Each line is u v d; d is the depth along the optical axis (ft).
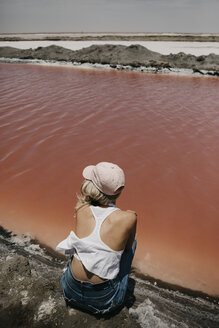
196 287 6.73
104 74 46.32
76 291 4.66
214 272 7.27
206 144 15.89
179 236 8.62
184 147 15.51
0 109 22.97
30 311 5.48
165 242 8.35
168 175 12.46
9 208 9.84
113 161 13.82
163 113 22.16
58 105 24.29
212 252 7.97
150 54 60.44
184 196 10.85
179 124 19.42
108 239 4.13
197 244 8.29
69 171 12.67
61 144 15.74
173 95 29.17
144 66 51.62
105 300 4.70
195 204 10.34
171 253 7.91
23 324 5.23
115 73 48.03
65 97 27.45
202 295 6.50
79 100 26.21
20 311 5.47
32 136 16.88
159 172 12.74
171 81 39.50
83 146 15.52
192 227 9.06
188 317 5.87
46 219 9.26
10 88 32.07
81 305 4.94
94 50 65.98
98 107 23.75
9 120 19.99
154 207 10.14
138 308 5.99
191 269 7.34
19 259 6.68
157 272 7.19
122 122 19.79
